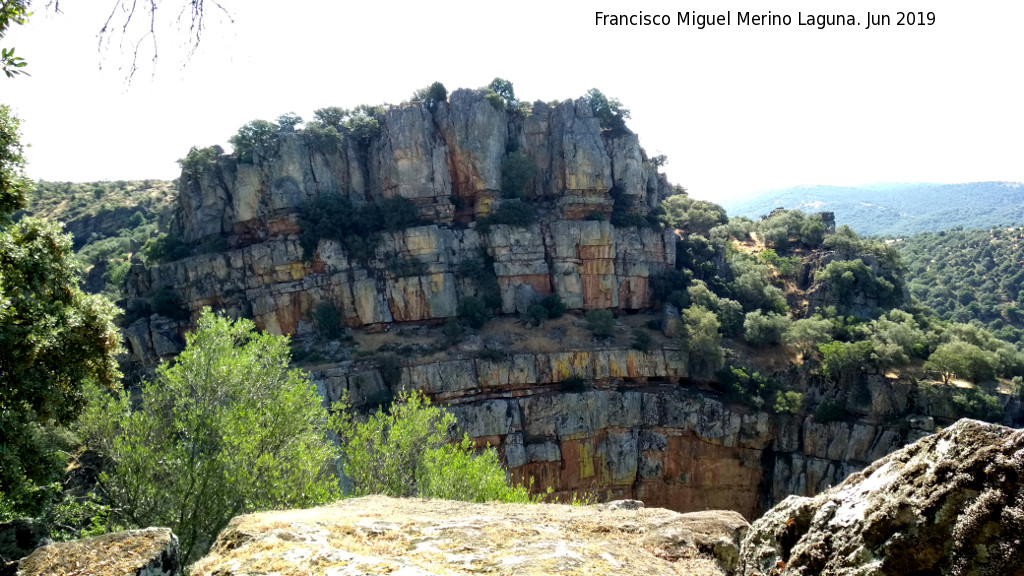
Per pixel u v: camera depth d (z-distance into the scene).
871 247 91.00
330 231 74.88
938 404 62.44
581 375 68.81
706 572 10.46
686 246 90.75
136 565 10.22
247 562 9.96
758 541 9.14
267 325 72.81
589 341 71.25
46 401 19.14
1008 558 5.88
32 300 19.30
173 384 22.66
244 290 74.00
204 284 73.75
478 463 24.05
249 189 76.25
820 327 71.88
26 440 19.00
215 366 23.12
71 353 20.34
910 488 7.06
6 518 18.30
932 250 157.50
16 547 14.41
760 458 67.06
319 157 79.56
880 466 8.23
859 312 84.12
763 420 66.50
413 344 69.81
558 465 65.25
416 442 24.73
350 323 74.56
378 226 78.12
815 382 68.56
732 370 69.31
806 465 64.88
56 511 20.08
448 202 81.25
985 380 64.12
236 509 20.03
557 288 79.06
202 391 22.89
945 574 6.30
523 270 78.75
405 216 78.06
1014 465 6.28
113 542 10.87
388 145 81.25
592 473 65.94
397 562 9.83
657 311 83.25
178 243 78.69
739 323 76.19
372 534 11.40
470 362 66.94
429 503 15.89
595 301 80.25
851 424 64.25
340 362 66.31
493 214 80.25
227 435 21.03
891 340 69.25
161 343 70.75
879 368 66.12
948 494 6.56
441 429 25.67
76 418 20.91
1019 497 6.11
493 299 77.06
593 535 11.75
